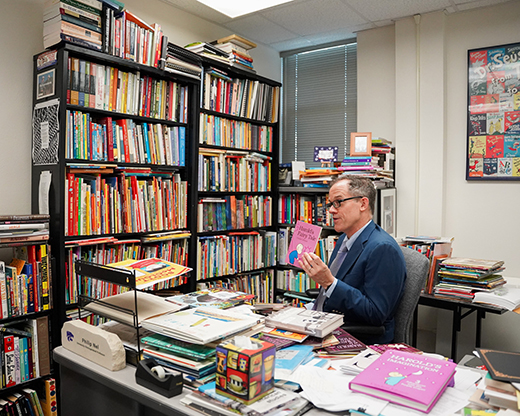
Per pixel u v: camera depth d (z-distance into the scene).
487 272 2.45
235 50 3.21
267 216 3.63
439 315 3.03
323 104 4.15
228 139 3.25
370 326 1.73
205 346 1.17
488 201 3.27
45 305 2.14
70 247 2.26
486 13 3.23
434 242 2.77
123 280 1.27
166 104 2.77
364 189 1.94
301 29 3.71
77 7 2.18
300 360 1.20
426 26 3.37
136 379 1.14
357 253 1.89
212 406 0.98
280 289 3.71
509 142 3.16
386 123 3.70
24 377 2.07
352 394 1.04
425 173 3.41
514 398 0.91
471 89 3.29
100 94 2.38
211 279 3.23
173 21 3.22
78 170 2.25
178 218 2.84
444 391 1.06
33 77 2.40
